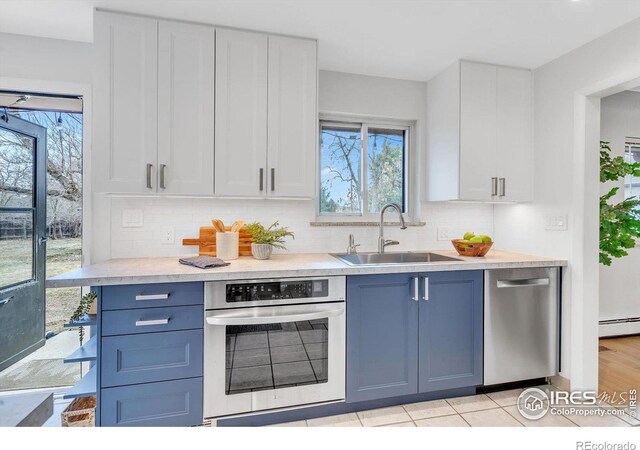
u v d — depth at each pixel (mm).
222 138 2047
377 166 2855
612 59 2033
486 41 2193
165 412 1691
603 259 3152
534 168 2539
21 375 2389
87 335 2438
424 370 2053
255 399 1786
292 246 2539
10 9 1858
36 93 2182
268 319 1735
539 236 2482
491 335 2156
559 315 2293
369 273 1919
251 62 2086
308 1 1816
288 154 2150
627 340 3176
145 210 2264
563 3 1808
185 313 1704
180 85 1986
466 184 2412
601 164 3162
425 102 2822
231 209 2422
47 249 2924
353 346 1924
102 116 1884
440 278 2066
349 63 2508
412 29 2068
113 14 1894
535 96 2549
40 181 2662
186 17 1961
